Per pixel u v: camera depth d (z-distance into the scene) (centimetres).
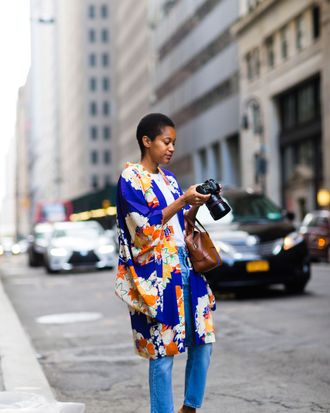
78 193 12962
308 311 1070
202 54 5994
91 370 714
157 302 404
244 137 5031
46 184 17812
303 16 4203
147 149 426
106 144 12081
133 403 570
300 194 4366
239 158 5566
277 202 4631
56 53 16375
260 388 600
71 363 757
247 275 1230
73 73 13525
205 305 426
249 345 816
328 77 3838
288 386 602
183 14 6500
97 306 1315
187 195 404
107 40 12175
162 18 7362
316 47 4009
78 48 12700
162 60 7444
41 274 2456
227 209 408
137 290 407
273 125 4650
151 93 8025
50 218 5400
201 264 422
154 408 412
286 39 4450
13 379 616
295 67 4281
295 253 1257
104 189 4112
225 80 5466
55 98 16388
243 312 1098
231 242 1245
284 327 933
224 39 5444
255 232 1261
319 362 698
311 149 4259
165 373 412
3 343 809
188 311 423
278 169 4641
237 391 592
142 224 403
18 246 6475
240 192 1412
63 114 15225
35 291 1716
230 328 949
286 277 1252
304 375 643
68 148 14412
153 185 416
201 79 6044
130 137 9631
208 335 423
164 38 7306
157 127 423
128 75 9725
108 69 12144
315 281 1554
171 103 7119
